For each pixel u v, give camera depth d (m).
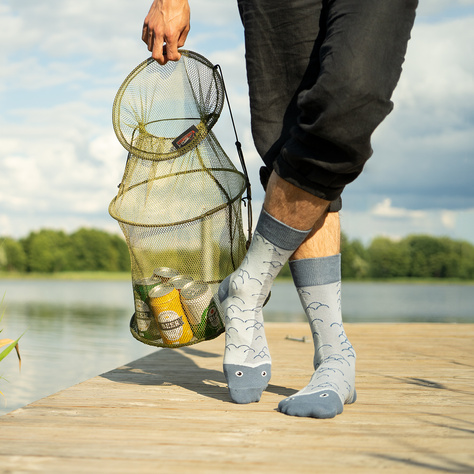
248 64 1.35
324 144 1.14
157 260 1.52
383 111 1.10
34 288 48.75
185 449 0.97
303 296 1.38
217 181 1.54
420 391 1.53
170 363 2.12
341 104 1.08
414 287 50.88
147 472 0.84
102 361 6.42
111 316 16.11
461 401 1.40
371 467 0.87
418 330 3.35
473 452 0.96
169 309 1.44
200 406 1.32
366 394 1.49
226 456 0.93
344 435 1.06
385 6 1.11
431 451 0.96
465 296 35.19
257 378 1.37
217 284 1.51
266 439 1.03
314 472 0.85
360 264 51.22
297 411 1.21
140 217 1.52
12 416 1.21
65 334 10.16
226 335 1.40
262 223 1.31
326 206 1.24
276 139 1.32
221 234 1.53
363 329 3.40
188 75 1.61
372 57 1.08
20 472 0.84
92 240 61.66
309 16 1.26
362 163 1.15
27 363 6.19
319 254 1.36
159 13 1.50
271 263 1.33
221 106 1.55
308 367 1.98
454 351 2.47
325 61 1.11
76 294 37.12
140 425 1.13
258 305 1.39
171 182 1.54
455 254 51.09
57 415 1.22
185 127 1.60
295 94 1.30
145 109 1.61
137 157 1.55
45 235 61.31
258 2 1.31
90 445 0.99
